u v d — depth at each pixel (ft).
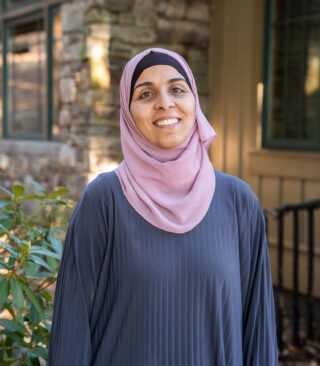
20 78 21.79
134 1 15.17
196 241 4.67
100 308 4.76
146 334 4.52
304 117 14.84
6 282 5.03
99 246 4.68
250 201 5.03
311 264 11.88
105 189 4.71
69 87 15.84
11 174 20.80
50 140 19.85
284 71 15.25
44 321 5.65
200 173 4.82
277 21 15.30
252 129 15.92
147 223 4.63
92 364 4.71
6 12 21.97
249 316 5.12
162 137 4.77
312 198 14.37
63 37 16.10
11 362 5.80
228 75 16.46
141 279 4.52
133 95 4.89
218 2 16.57
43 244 5.85
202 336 4.68
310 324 11.66
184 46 16.42
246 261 5.07
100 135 15.19
